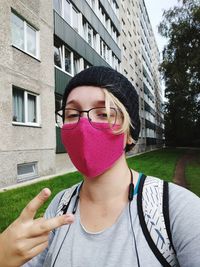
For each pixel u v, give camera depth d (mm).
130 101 1446
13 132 11672
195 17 27281
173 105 36656
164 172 14672
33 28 13727
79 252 1296
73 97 1434
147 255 1198
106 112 1360
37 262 1463
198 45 29188
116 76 1424
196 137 71812
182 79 30297
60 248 1347
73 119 1450
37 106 13867
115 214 1325
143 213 1248
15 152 11766
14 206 6984
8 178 11188
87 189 1410
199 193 9078
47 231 1036
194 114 36219
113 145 1387
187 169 16984
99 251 1267
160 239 1206
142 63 53562
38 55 13930
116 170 1390
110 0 30422
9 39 11609
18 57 12234
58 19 16438
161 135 85562
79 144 1374
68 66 18453
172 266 1212
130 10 42938
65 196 1516
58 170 16062
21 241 1021
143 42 57219
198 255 1150
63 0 17438
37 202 1058
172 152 42562
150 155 33125
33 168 13211
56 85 16219
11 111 11562
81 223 1373
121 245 1235
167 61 30453
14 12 12203
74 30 18797
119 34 33844
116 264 1211
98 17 24672
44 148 14039
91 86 1408
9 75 11570
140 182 1346
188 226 1185
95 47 24438
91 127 1368
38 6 13922
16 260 1024
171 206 1238
